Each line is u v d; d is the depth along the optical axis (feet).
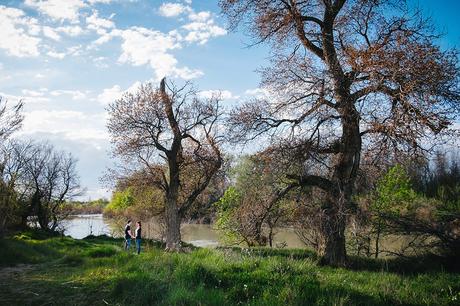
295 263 37.60
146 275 33.12
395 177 80.33
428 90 46.11
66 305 30.09
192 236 156.35
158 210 106.63
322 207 55.77
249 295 28.40
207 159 95.96
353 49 49.93
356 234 60.85
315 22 58.90
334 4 57.11
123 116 91.66
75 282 37.86
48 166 150.20
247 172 62.34
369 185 66.54
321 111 53.16
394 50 47.73
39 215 146.72
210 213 127.24
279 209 62.44
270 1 58.54
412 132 46.19
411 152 50.26
